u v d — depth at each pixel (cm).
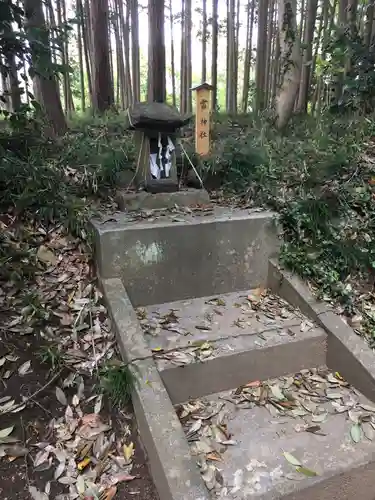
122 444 203
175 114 341
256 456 209
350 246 334
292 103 600
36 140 377
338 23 612
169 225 296
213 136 487
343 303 302
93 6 742
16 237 294
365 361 254
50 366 228
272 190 367
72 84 1224
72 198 327
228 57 1052
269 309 306
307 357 276
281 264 327
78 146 404
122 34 1148
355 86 500
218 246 314
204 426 226
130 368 222
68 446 194
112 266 284
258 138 484
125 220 309
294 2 573
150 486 187
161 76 672
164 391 213
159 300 305
